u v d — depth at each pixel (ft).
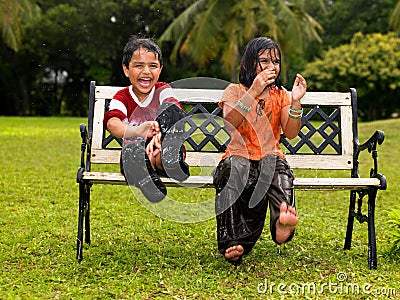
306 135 14.49
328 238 15.34
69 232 15.62
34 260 12.89
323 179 12.54
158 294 10.93
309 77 73.56
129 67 12.57
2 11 65.57
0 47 87.56
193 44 62.95
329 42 98.02
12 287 11.14
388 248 14.14
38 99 81.76
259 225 12.29
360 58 70.33
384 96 72.69
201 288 11.21
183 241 14.94
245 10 60.39
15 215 17.52
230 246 11.68
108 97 14.34
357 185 12.46
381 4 96.07
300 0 65.62
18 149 34.88
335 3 98.02
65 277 11.78
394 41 71.67
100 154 14.02
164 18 80.69
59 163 29.30
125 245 14.40
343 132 14.48
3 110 95.09
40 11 83.51
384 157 32.71
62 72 86.02
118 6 82.58
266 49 12.16
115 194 21.20
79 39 83.97
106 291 10.94
